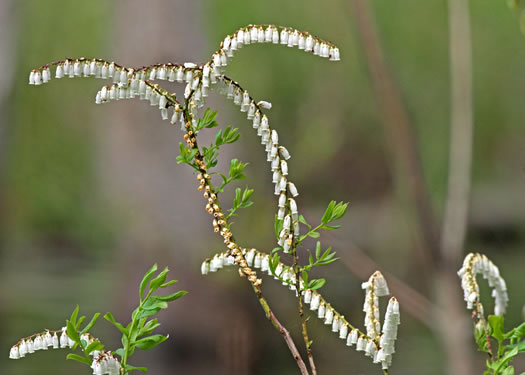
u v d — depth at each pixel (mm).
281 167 2324
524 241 17828
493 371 2367
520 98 23688
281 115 20766
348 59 20281
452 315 6914
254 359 10562
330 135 19781
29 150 21859
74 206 21422
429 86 21125
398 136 7742
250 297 10859
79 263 19125
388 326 2221
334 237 8016
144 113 13625
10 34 18016
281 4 19953
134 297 12984
